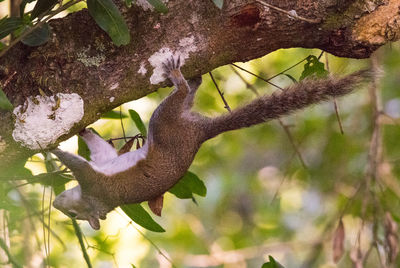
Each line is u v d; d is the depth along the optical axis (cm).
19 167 897
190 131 1012
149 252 1739
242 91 1691
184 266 1864
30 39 766
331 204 1819
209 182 1959
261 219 2002
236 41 838
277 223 1989
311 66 1015
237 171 1972
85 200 1015
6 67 801
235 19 826
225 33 830
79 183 978
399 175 1653
